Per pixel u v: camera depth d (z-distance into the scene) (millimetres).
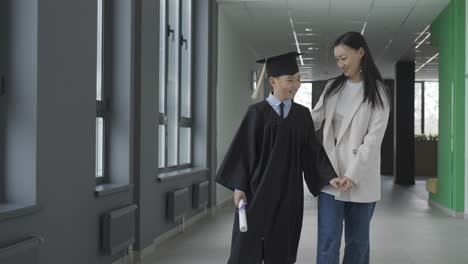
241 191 3225
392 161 21844
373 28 11867
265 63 3293
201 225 8227
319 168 3264
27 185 3666
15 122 3676
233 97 12039
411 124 16812
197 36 9391
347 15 10727
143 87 5895
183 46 8883
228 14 10781
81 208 4418
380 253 6102
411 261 5684
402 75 16875
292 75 3225
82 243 4445
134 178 5816
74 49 4234
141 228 5848
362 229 3418
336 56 3354
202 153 9375
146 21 5965
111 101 5570
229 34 11430
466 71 9188
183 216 7586
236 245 3225
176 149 8281
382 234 7414
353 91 3352
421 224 8383
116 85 5574
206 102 9359
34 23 3662
